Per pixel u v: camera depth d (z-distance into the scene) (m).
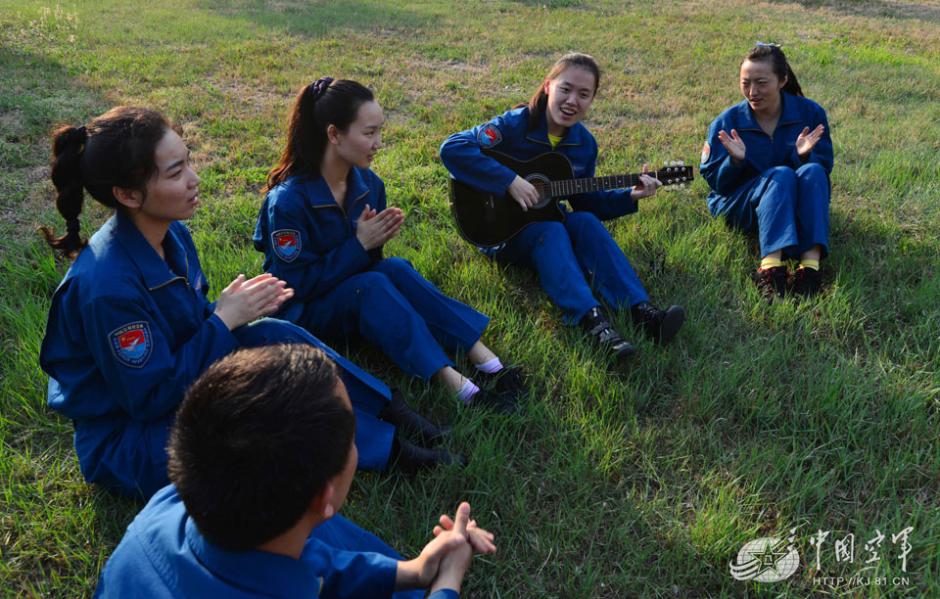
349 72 8.07
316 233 3.35
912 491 2.97
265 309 2.76
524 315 3.99
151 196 2.53
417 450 2.92
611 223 4.86
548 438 3.13
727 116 4.62
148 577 1.56
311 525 1.57
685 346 3.76
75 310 2.53
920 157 6.05
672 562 2.66
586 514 2.84
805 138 4.36
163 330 2.64
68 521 2.70
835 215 4.97
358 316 3.29
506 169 3.88
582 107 3.90
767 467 3.05
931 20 12.93
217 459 1.42
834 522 2.85
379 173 5.45
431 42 9.65
